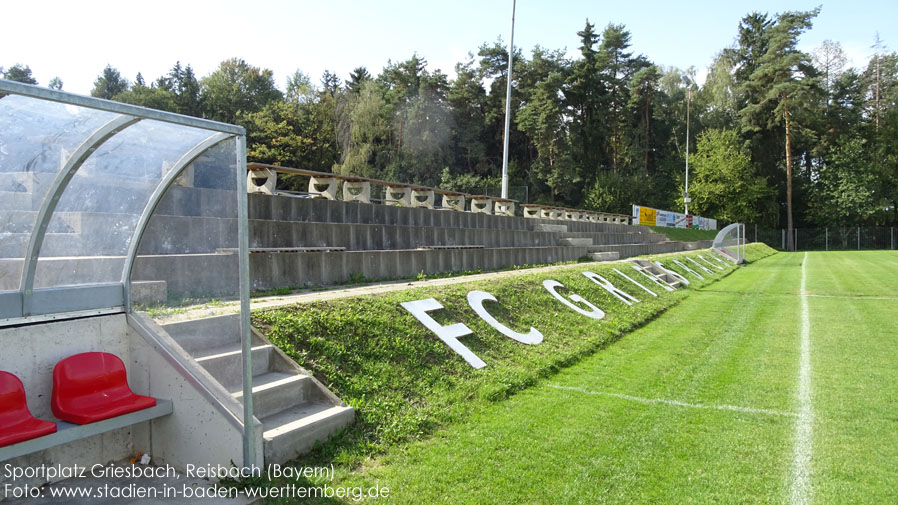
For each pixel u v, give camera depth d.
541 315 10.05
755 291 18.20
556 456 4.66
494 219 20.27
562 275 13.35
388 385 5.77
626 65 60.25
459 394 6.06
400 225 14.12
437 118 52.59
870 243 53.31
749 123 57.72
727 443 5.05
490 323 8.57
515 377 6.95
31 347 3.87
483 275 13.80
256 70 59.16
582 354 8.66
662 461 4.63
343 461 4.38
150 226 4.48
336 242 11.85
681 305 14.99
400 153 50.41
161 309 4.40
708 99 62.38
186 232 4.36
